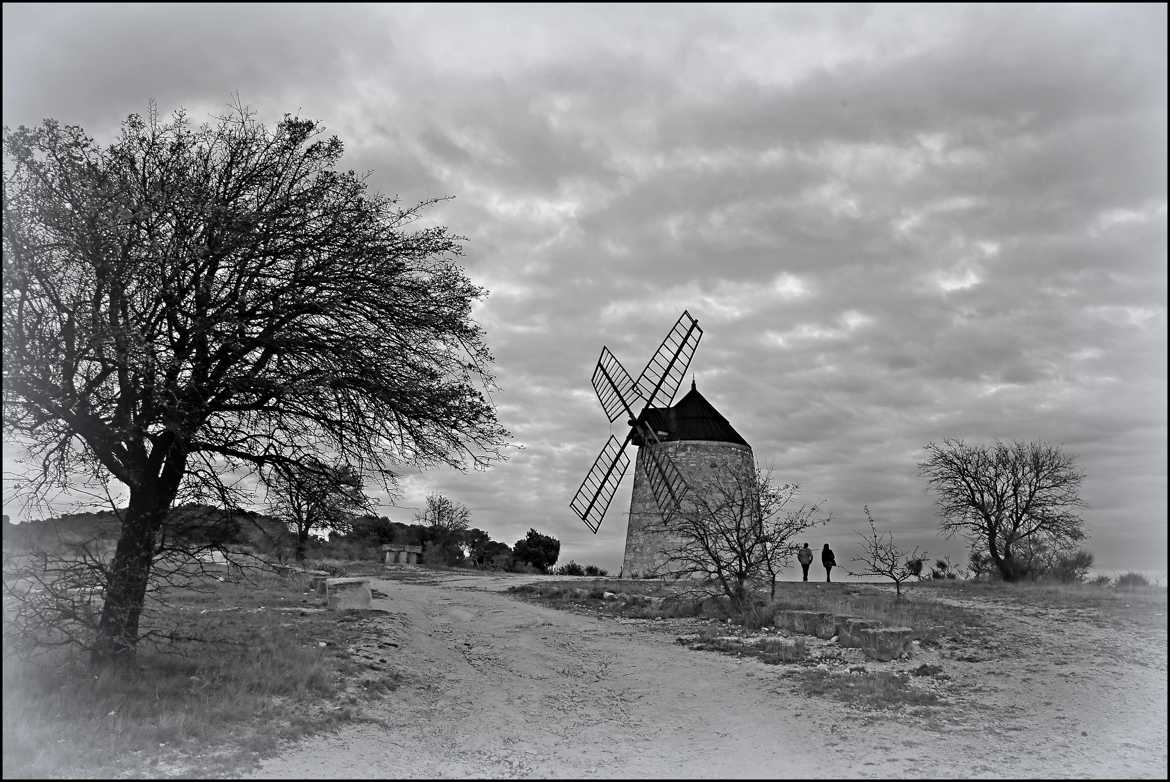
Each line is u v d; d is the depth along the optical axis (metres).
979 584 33.41
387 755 11.43
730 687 15.81
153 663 14.38
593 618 24.11
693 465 35.81
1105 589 30.62
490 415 16.66
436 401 15.78
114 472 13.71
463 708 14.45
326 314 15.19
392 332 16.03
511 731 13.17
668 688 15.98
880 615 21.83
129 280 13.29
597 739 12.76
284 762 10.68
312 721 12.38
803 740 12.46
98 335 12.26
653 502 36.72
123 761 10.10
